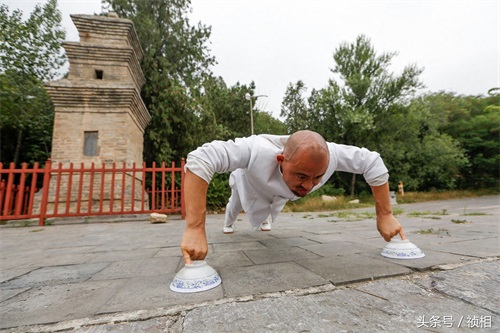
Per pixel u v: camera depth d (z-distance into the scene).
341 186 20.36
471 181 22.20
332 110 20.06
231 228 3.99
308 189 1.67
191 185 1.74
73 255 2.73
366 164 2.14
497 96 22.53
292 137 1.67
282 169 1.83
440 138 21.02
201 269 1.56
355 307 1.17
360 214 7.77
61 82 8.16
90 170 6.64
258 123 26.61
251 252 2.49
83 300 1.39
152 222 6.44
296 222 5.77
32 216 6.23
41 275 1.94
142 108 9.53
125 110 8.48
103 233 4.67
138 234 4.40
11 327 1.11
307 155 1.54
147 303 1.31
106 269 2.08
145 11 14.27
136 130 9.51
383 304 1.19
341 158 2.12
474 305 1.15
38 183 11.78
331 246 2.63
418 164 20.52
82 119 8.30
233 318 1.10
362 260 1.96
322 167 1.58
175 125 12.70
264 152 1.94
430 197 17.36
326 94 19.64
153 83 12.50
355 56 20.08
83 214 6.50
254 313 1.14
